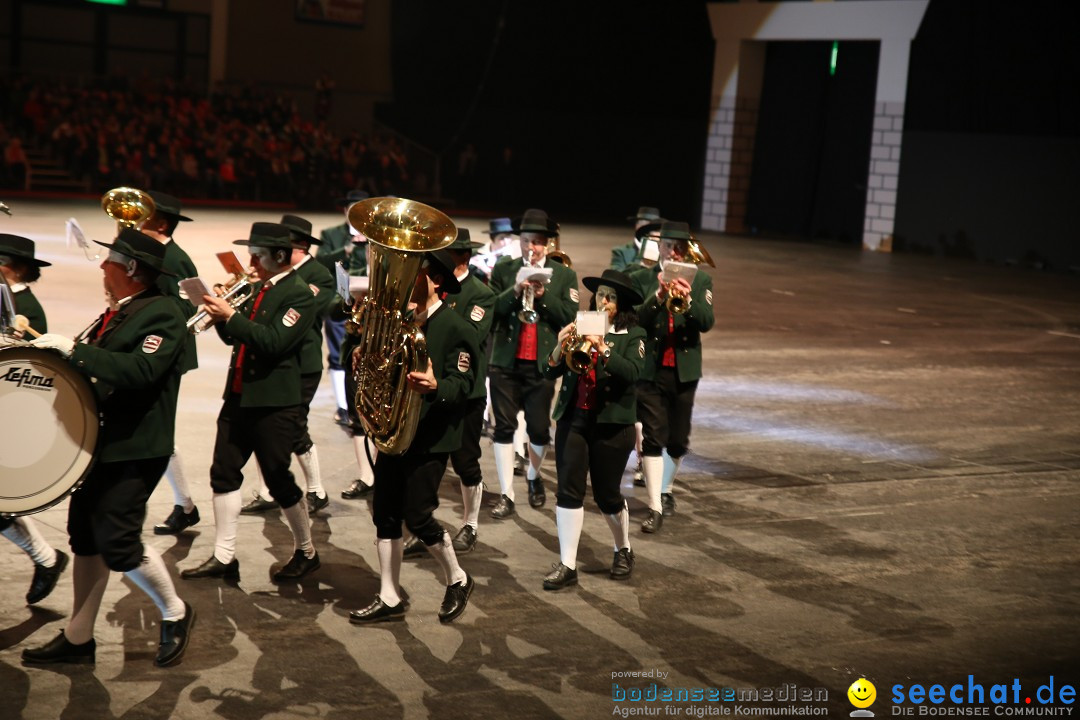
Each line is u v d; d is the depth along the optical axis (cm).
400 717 464
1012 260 2677
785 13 3044
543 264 773
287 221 739
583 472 622
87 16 3672
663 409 735
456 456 672
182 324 495
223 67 3859
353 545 669
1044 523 767
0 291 521
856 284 2145
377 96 4131
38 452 455
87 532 488
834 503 797
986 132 2705
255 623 550
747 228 3312
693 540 709
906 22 2808
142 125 3247
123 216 646
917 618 594
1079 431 1045
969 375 1309
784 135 3177
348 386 647
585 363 588
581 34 3494
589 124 3541
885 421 1058
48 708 457
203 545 652
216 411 948
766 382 1218
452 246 666
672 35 3309
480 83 3809
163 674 492
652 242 829
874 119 2919
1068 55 2503
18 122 3225
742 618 586
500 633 555
